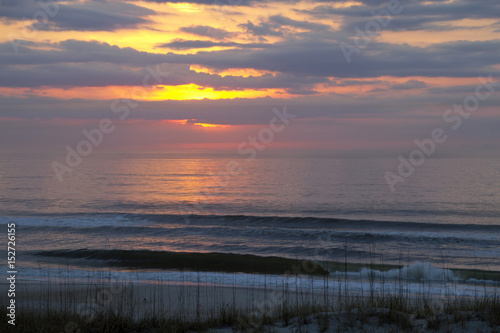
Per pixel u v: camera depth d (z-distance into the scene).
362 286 13.92
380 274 17.30
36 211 41.38
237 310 8.66
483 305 7.61
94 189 64.31
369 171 99.31
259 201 50.09
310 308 8.65
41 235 27.03
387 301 8.62
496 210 42.12
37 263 19.36
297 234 27.36
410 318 7.25
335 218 37.53
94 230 28.69
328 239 26.19
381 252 22.72
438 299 11.13
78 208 44.09
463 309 7.69
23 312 8.24
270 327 7.36
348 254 22.16
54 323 7.62
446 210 42.41
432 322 6.96
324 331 6.87
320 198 52.44
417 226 32.66
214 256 20.59
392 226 32.84
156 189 64.62
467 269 17.39
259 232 27.97
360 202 48.75
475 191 57.72
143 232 28.31
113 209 43.59
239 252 22.98
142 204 47.72
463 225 32.41
